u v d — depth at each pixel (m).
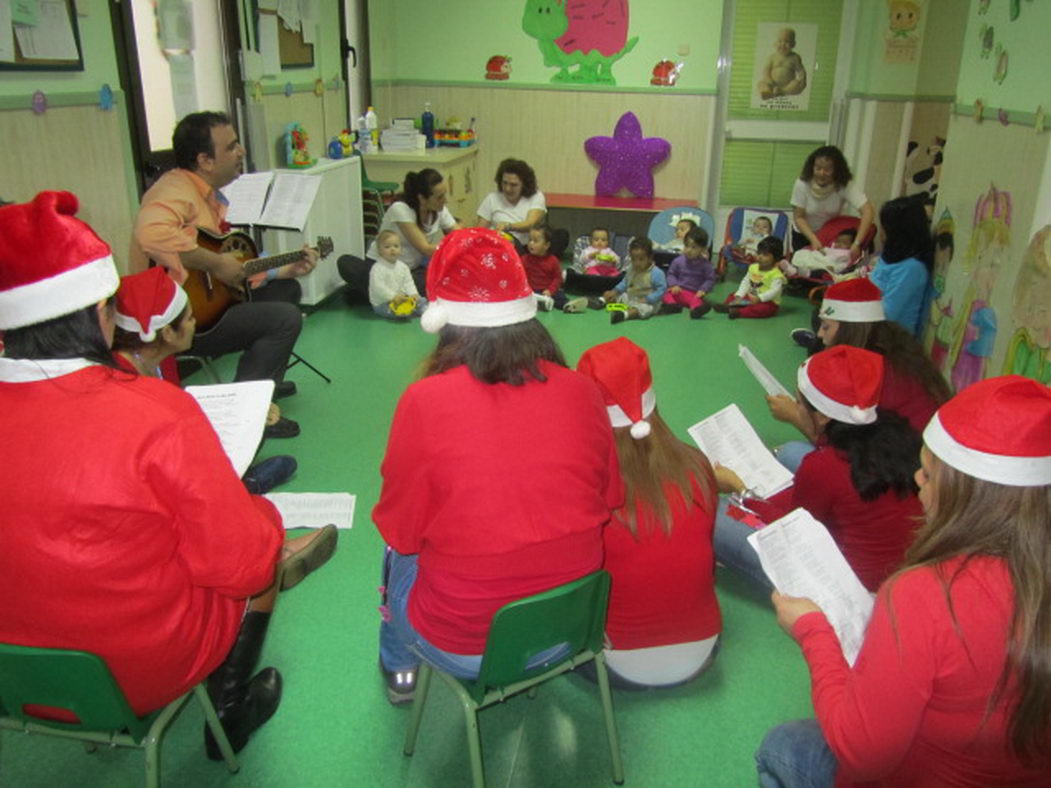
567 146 6.49
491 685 1.45
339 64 5.47
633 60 6.19
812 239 5.54
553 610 1.37
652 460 1.66
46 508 1.17
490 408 1.33
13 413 1.17
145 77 3.64
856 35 5.88
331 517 2.60
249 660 1.75
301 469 2.92
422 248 4.93
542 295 5.09
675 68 6.15
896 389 2.27
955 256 3.46
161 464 1.22
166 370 2.57
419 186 4.93
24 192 2.83
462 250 1.35
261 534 1.35
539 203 5.61
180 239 2.84
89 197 3.17
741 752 1.77
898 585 1.00
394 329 4.56
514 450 1.32
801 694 1.94
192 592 1.36
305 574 2.31
